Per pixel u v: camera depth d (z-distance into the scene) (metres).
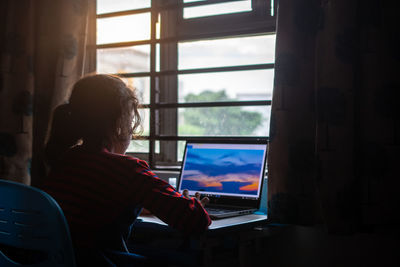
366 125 1.45
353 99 1.43
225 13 2.06
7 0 2.12
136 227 1.40
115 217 1.06
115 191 1.06
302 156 1.51
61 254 0.96
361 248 1.56
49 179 1.11
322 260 1.64
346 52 1.43
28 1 2.09
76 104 1.16
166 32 2.19
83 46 2.06
